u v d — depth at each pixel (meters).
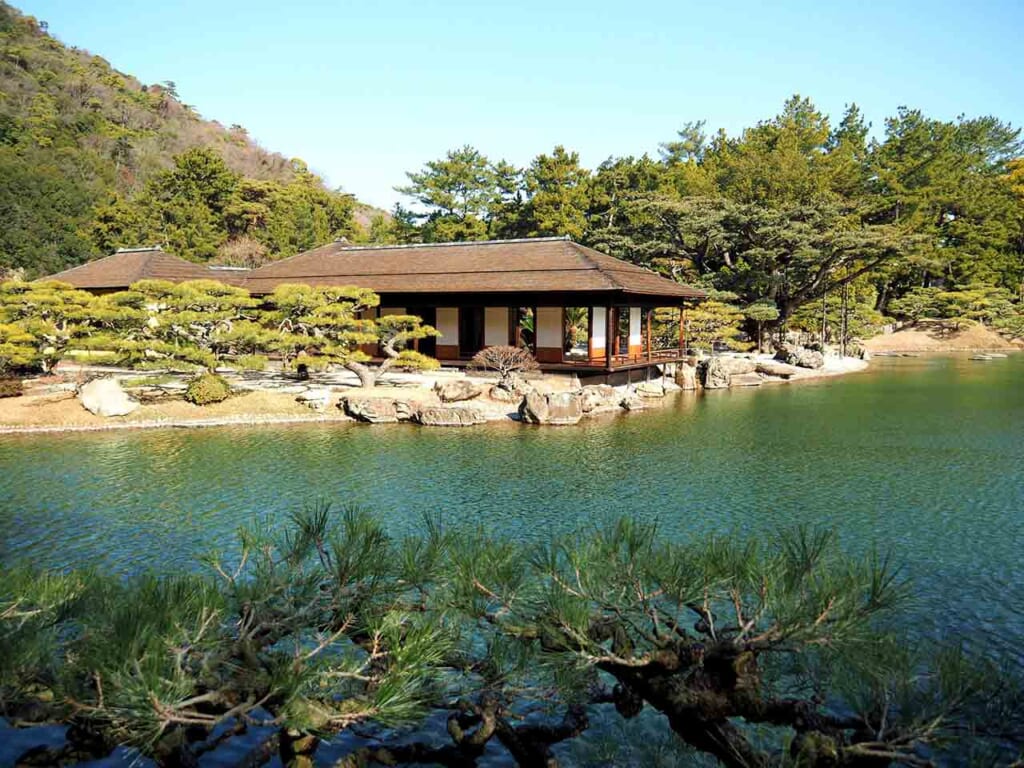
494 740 7.86
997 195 66.38
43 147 76.25
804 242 46.44
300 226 71.75
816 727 4.30
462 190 64.25
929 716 3.99
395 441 23.59
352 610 4.75
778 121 64.31
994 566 12.77
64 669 3.87
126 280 39.00
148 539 14.04
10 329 28.38
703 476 19.34
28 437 23.72
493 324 34.91
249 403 27.91
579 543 4.89
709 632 4.59
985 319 69.31
